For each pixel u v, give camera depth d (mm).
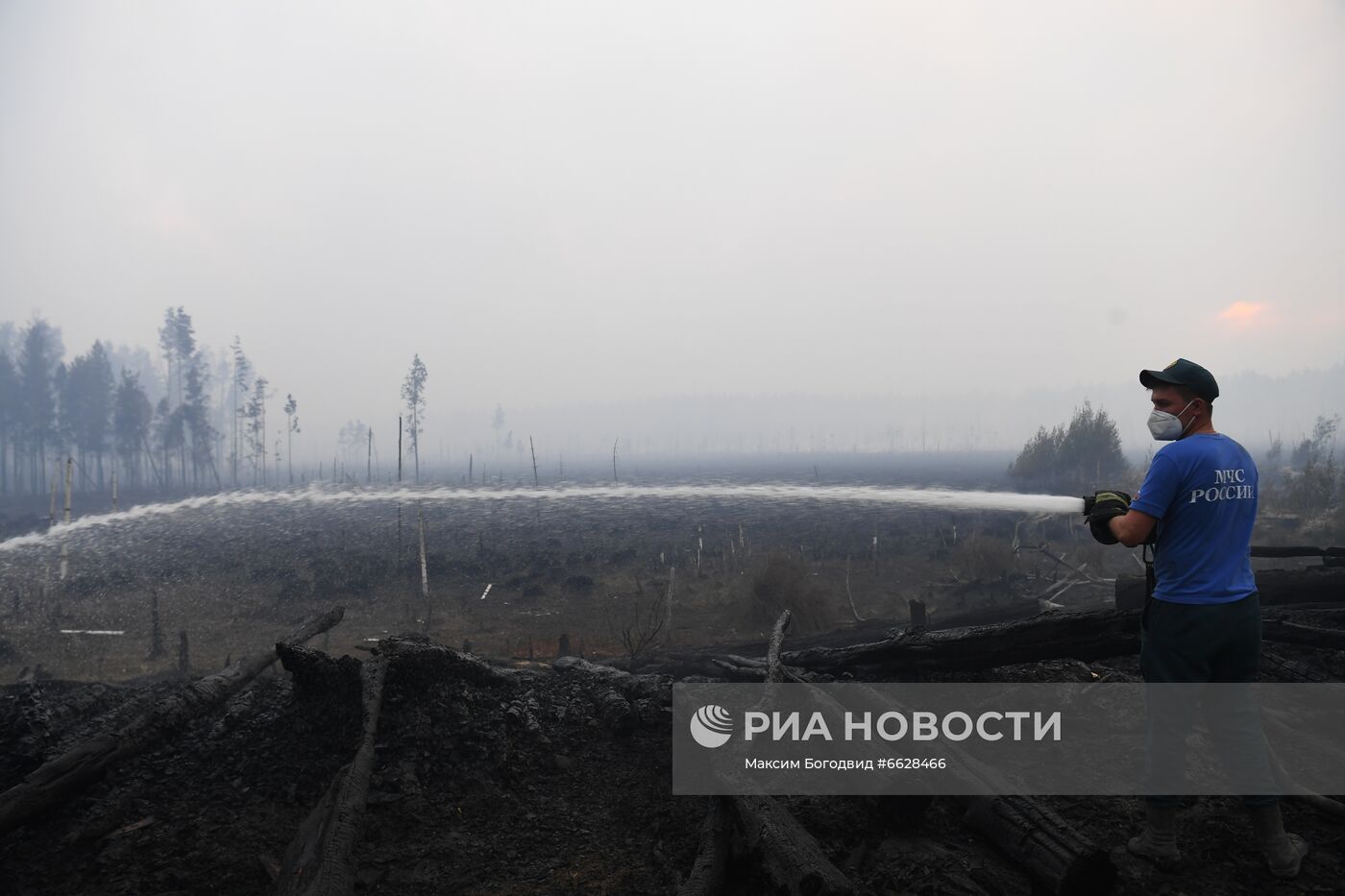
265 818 3805
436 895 3127
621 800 3941
